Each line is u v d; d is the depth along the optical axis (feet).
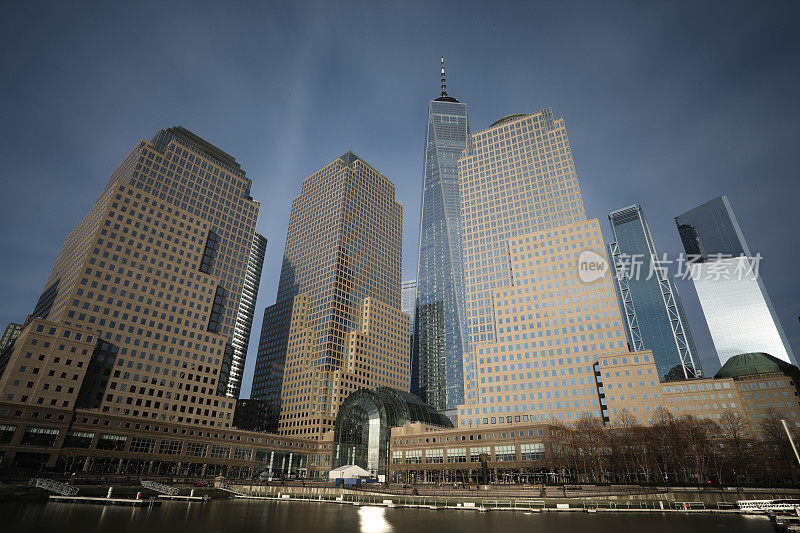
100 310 502.79
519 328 560.20
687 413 454.81
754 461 382.63
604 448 405.59
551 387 511.81
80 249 561.43
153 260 564.71
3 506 194.70
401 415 586.45
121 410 485.97
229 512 206.49
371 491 316.19
